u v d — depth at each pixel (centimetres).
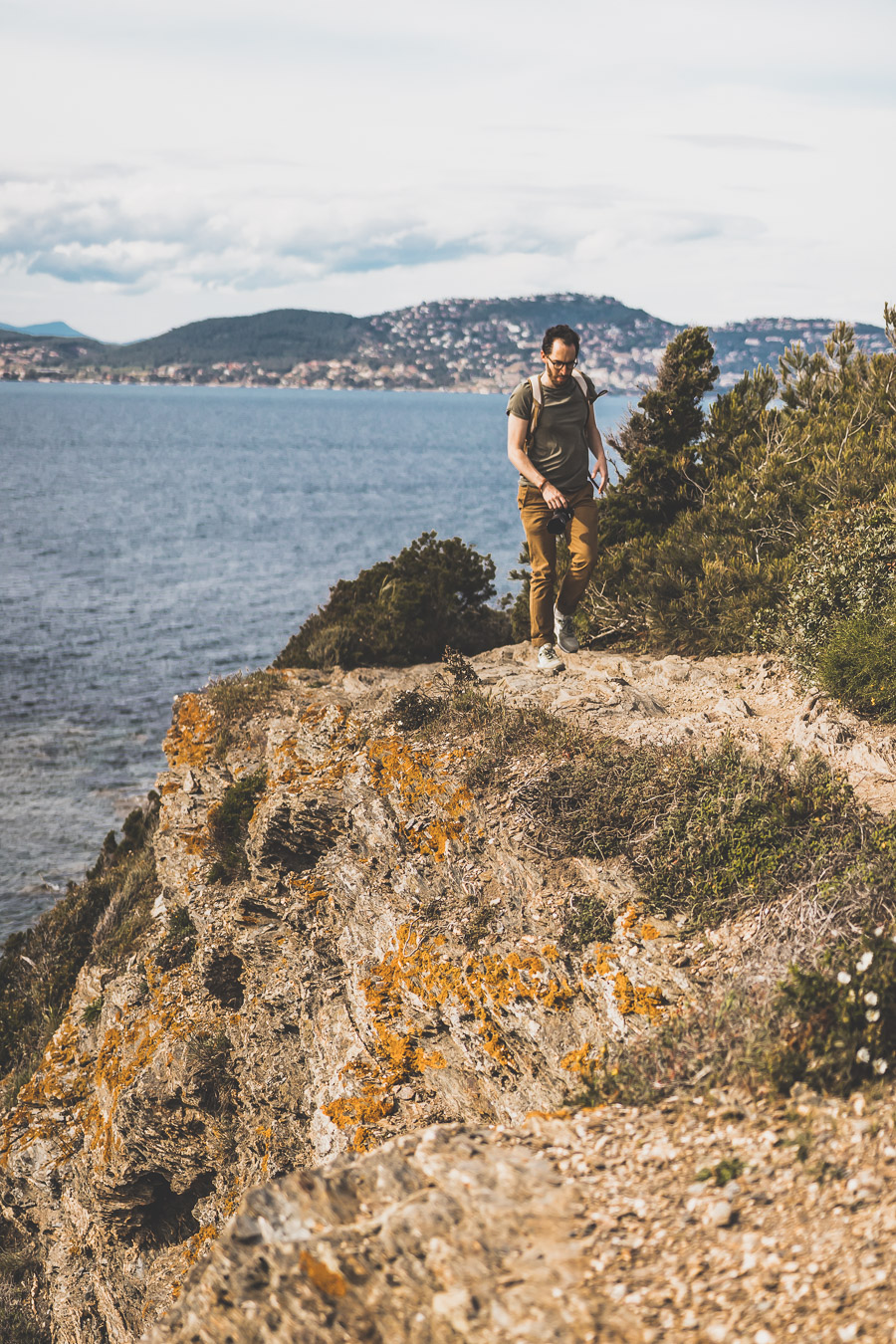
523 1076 594
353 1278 318
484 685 888
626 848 616
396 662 1293
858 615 786
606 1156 375
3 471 13850
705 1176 346
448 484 13762
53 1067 1263
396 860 761
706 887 561
